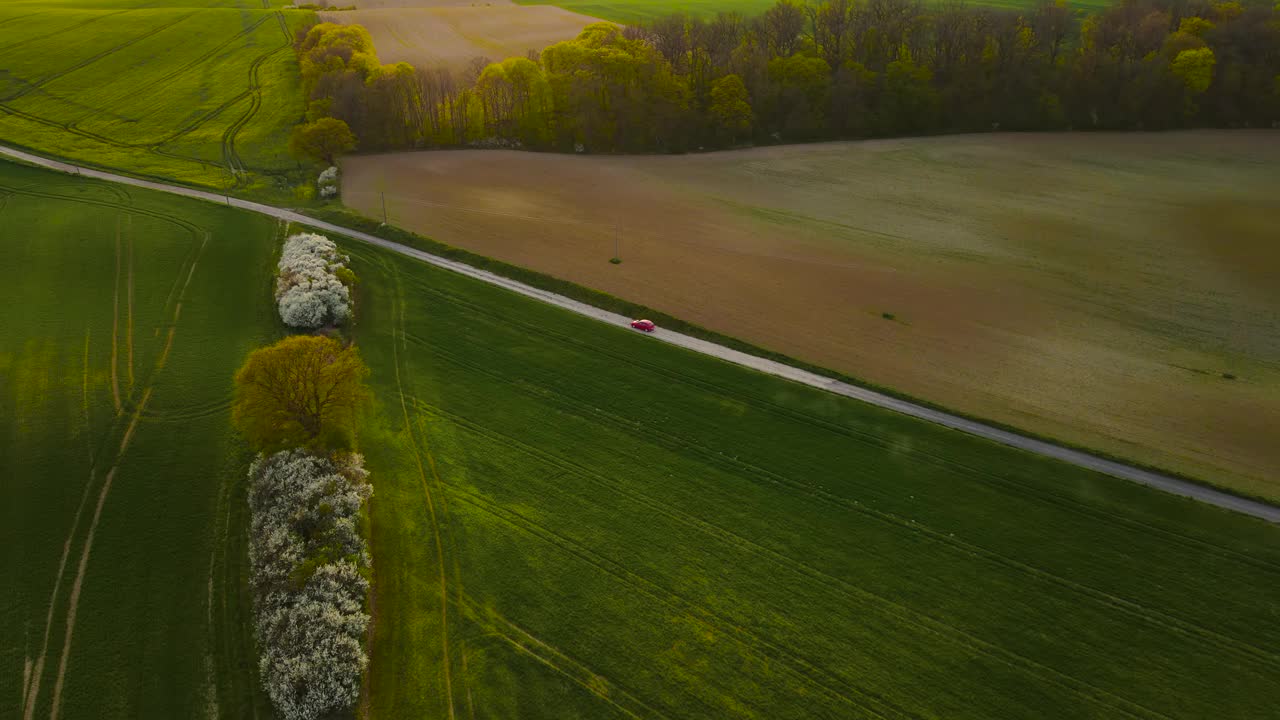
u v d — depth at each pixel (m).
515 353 65.38
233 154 110.94
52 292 72.00
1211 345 66.44
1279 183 99.81
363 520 46.34
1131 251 82.88
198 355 63.41
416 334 67.75
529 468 52.28
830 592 43.34
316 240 79.31
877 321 70.38
